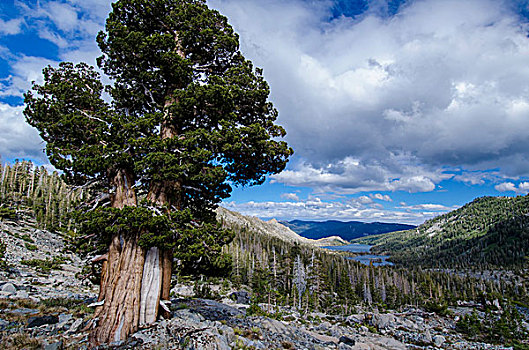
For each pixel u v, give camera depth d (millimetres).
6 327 9750
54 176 100062
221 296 50844
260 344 11766
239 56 15430
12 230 52781
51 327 10617
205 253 11766
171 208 11945
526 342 49562
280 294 66750
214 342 9930
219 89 12148
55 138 11586
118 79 14367
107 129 10852
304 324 32719
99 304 10742
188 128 13852
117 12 13625
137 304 10641
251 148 12875
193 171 11656
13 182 89875
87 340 9633
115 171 11531
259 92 13984
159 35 12227
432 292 106875
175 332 10445
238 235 154875
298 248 97188
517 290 141125
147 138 11102
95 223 9977
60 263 40531
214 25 14594
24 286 19875
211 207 14492
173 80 13523
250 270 90000
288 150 13977
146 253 11281
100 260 11523
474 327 48281
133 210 10172
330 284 88875
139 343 9398
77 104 12008
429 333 38125
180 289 49094
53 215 67875
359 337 28234
